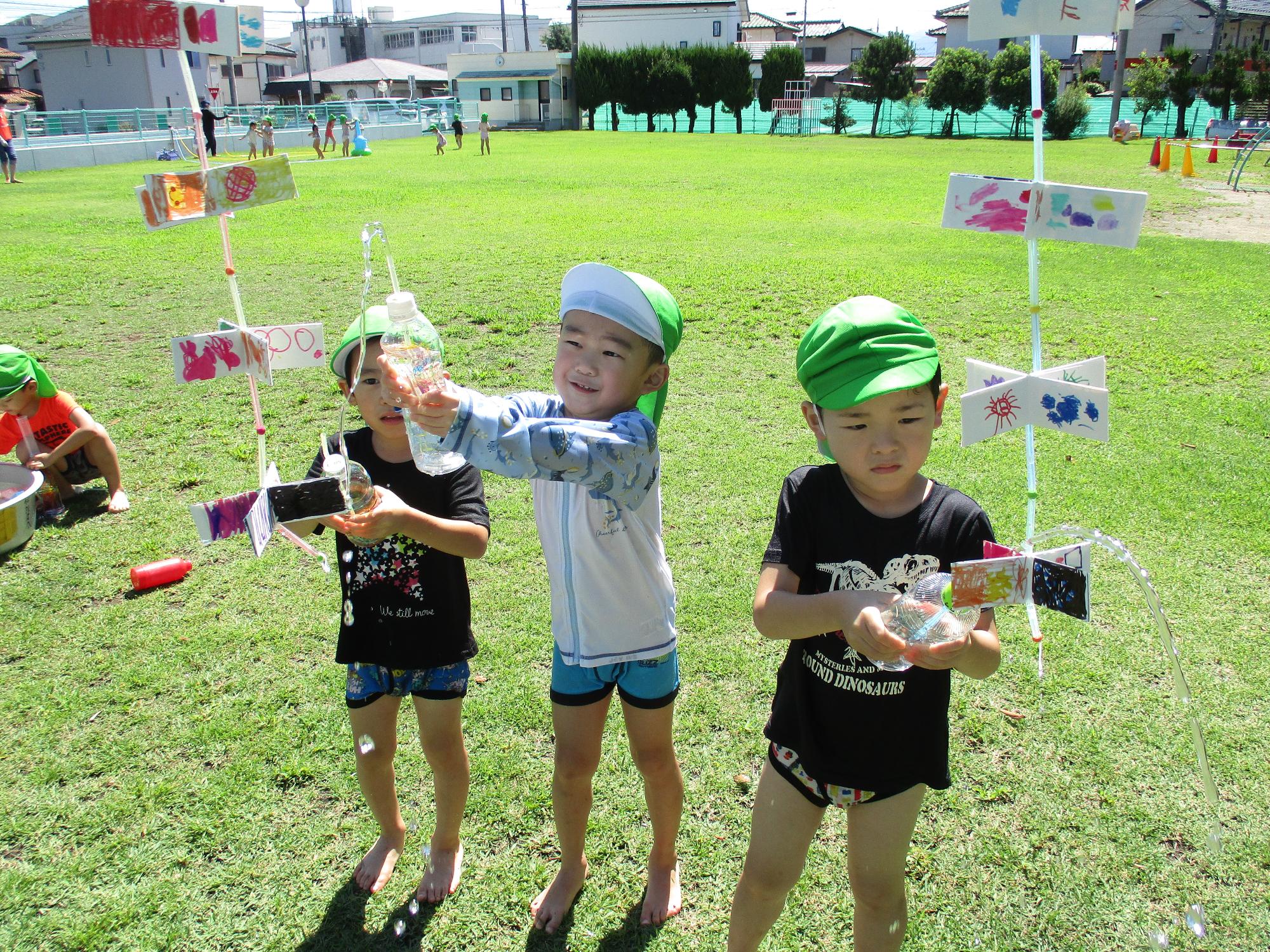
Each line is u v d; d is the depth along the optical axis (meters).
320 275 10.64
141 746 3.10
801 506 2.01
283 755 3.06
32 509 4.52
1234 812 2.78
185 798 2.88
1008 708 3.25
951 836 2.71
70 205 17.34
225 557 4.40
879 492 1.95
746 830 2.73
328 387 6.72
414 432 2.05
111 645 3.68
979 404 1.93
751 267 10.98
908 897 2.51
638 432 1.85
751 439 5.72
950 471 5.20
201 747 3.10
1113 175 22.97
